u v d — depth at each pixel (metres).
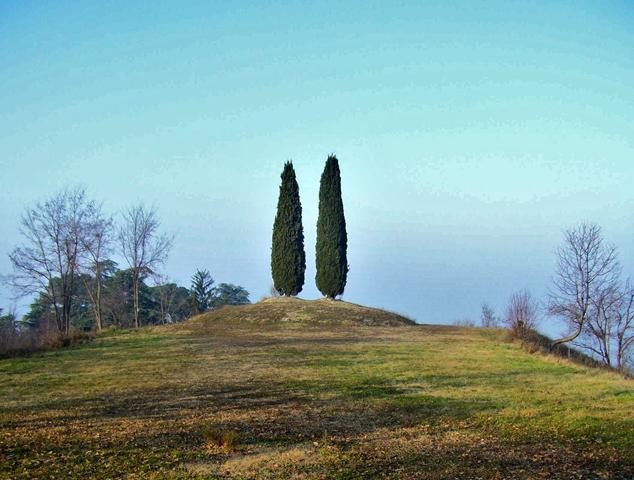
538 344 27.09
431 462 9.90
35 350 25.70
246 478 9.04
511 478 9.10
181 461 9.84
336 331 33.84
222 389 16.70
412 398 15.46
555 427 12.27
